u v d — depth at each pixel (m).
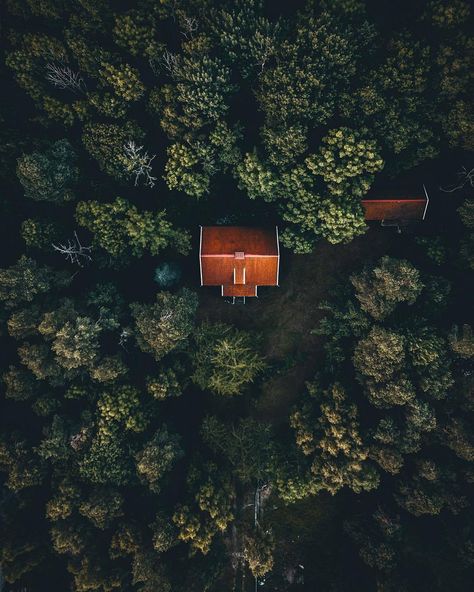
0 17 38.28
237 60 36.59
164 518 37.06
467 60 32.31
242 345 41.88
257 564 36.34
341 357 39.94
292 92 34.69
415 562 39.91
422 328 36.78
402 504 37.59
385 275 35.62
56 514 36.44
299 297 43.88
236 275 40.47
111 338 39.94
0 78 39.66
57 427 36.91
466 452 35.09
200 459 40.69
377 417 38.62
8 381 36.81
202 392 43.94
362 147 33.94
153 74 38.75
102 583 35.38
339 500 43.06
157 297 38.72
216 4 36.41
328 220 36.06
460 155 38.34
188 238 39.56
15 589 39.12
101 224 37.38
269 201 39.12
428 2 33.38
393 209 39.88
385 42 35.25
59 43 36.53
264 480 42.66
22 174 35.72
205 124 37.47
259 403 43.78
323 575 42.53
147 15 36.28
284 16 38.00
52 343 37.19
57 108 37.81
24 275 35.81
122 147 37.62
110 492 37.31
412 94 34.78
